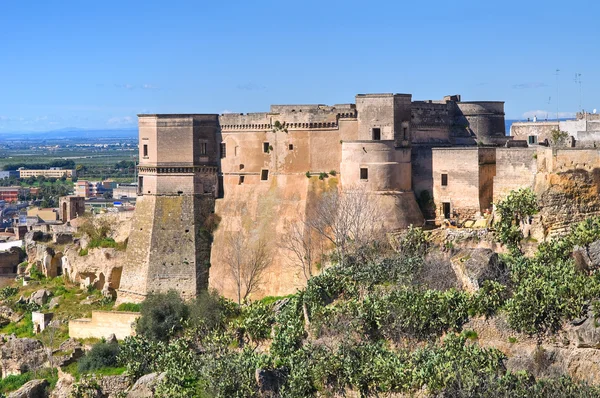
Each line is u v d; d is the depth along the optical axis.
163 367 93.56
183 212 115.31
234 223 114.69
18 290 129.50
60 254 131.62
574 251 84.81
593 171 92.88
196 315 100.25
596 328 75.69
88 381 95.56
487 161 103.38
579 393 71.06
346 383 81.38
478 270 86.38
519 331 79.69
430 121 112.19
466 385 74.69
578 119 123.69
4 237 169.25
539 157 96.31
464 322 82.44
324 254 105.00
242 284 111.44
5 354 109.12
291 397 81.50
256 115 114.94
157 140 116.31
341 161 108.56
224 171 117.31
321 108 111.06
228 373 85.56
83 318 113.62
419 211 106.25
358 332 85.69
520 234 93.19
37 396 99.44
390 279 92.31
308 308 91.75
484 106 116.81
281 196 112.25
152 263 114.62
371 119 107.19
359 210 102.44
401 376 78.19
